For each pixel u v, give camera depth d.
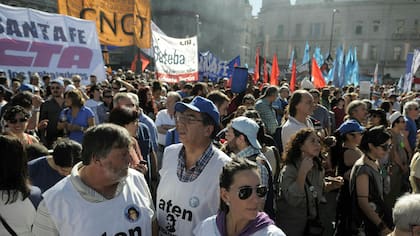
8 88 6.54
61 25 7.45
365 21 65.38
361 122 5.61
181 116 2.31
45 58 7.13
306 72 19.78
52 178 3.04
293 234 3.33
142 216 2.02
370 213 3.24
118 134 1.85
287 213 3.37
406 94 13.33
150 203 2.16
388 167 4.62
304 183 3.33
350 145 4.41
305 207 3.33
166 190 2.34
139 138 3.95
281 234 1.72
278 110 7.49
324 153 4.31
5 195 2.06
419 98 12.16
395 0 62.88
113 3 9.30
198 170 2.26
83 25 7.89
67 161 2.94
